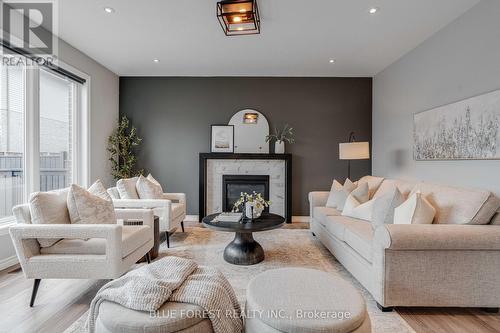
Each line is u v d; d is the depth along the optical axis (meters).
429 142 3.17
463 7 2.58
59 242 2.04
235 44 3.45
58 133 3.51
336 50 3.62
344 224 2.66
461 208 1.99
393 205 2.21
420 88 3.39
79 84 3.82
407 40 3.31
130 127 4.83
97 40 3.35
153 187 3.57
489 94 2.35
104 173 4.32
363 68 4.34
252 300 1.27
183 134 4.84
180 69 4.45
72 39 3.32
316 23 2.90
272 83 4.79
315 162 4.80
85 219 2.08
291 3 2.52
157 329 1.12
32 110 2.97
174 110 4.83
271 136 4.74
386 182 3.31
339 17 2.78
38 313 1.85
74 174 3.75
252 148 4.79
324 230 3.22
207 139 4.84
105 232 1.93
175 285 1.32
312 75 4.72
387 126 4.23
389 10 2.64
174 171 4.86
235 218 2.97
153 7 2.61
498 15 2.28
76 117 3.77
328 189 4.79
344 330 1.11
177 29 3.06
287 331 1.11
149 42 3.40
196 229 4.15
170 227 3.33
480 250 1.84
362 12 2.68
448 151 2.86
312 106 4.79
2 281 2.32
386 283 1.86
